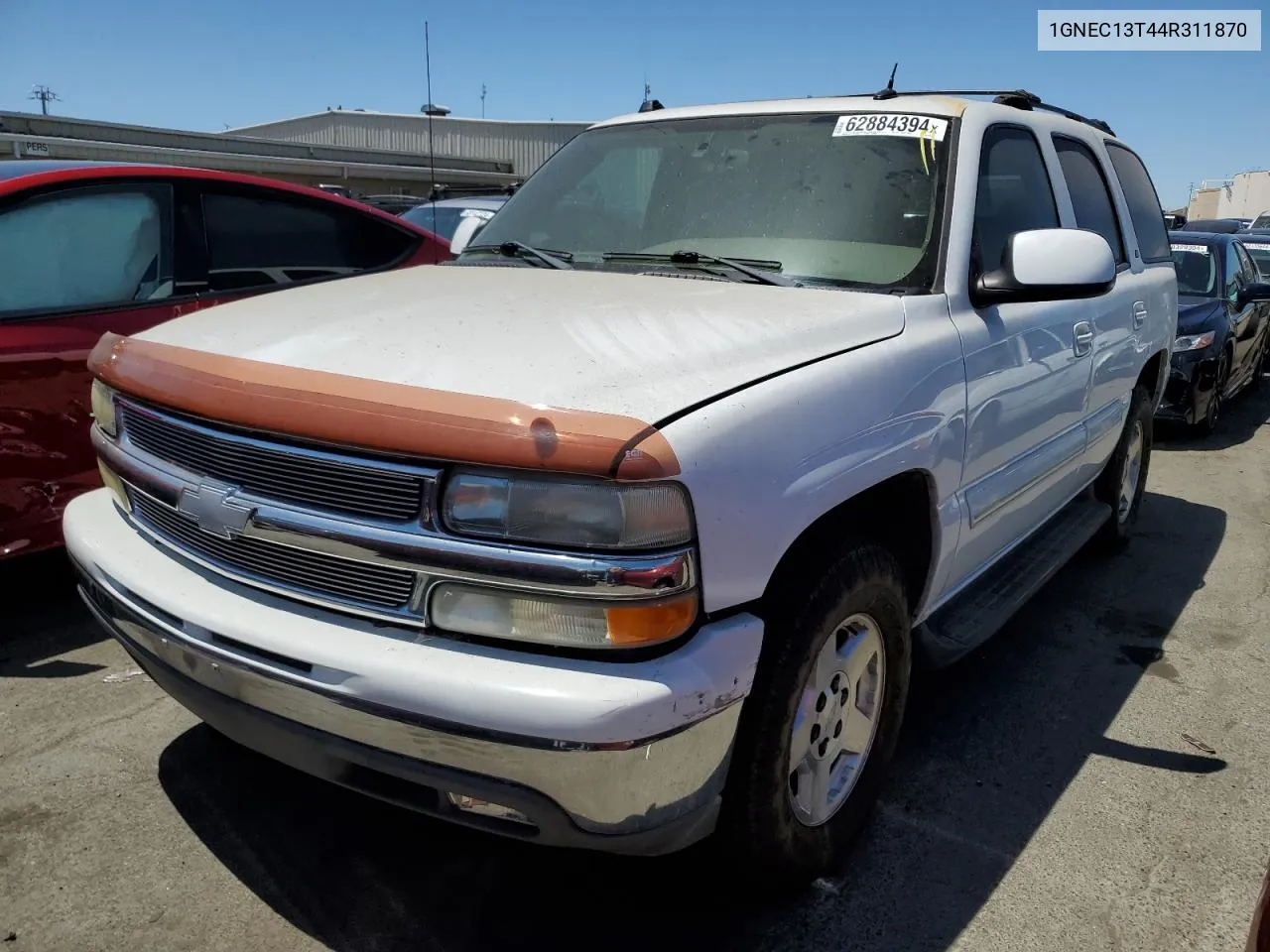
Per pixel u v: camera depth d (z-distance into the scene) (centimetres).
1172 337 500
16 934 226
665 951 226
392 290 270
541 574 176
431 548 181
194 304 433
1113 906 246
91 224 409
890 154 295
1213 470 710
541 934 230
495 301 246
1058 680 370
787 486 201
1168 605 446
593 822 182
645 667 179
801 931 234
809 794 240
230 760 298
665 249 298
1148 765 312
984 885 253
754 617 200
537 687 174
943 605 304
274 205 476
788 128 315
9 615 402
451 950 224
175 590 213
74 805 274
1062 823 280
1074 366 353
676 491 179
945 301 272
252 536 202
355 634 189
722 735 195
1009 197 328
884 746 266
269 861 253
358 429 184
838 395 219
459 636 184
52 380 376
